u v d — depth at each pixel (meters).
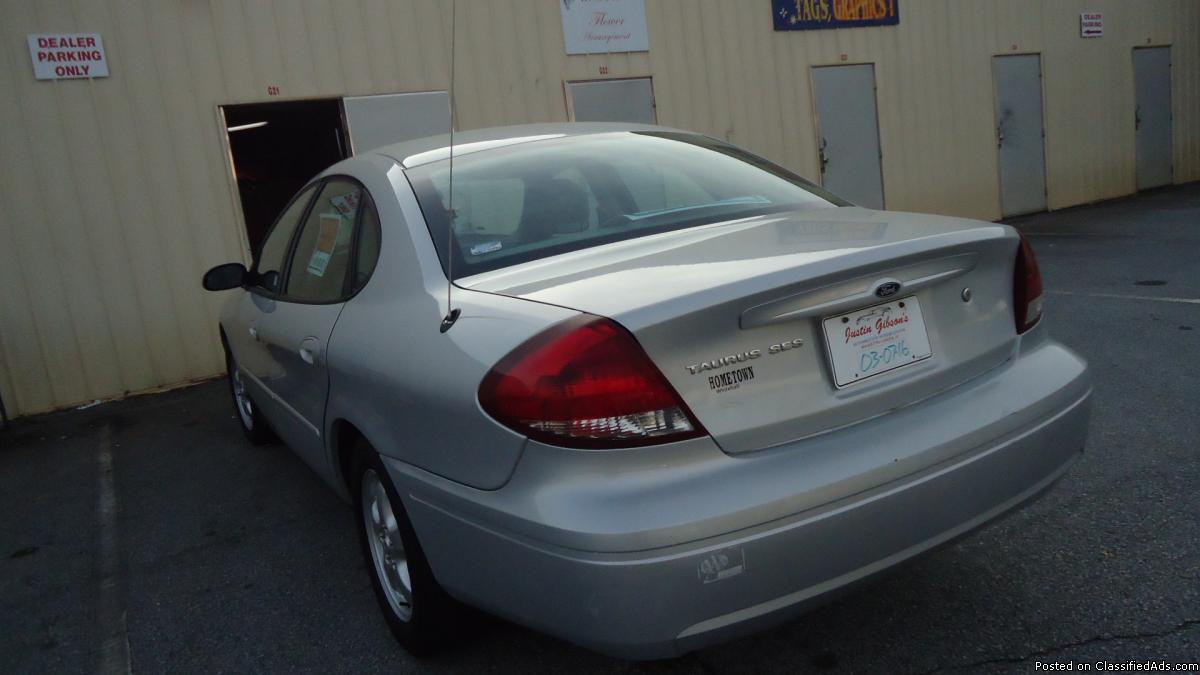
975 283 2.27
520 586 1.93
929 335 2.16
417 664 2.60
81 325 6.55
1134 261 8.38
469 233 2.49
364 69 7.59
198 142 6.91
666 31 9.34
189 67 6.84
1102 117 14.16
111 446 5.39
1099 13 13.82
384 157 3.03
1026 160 13.12
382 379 2.33
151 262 6.78
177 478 4.61
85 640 2.97
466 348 2.04
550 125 3.26
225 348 5.00
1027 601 2.59
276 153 8.94
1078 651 2.33
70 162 6.45
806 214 2.62
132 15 6.61
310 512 3.93
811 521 1.84
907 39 11.48
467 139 3.07
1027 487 2.21
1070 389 2.32
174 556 3.60
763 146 10.23
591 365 1.80
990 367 2.28
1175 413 3.99
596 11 8.83
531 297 2.04
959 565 2.83
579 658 2.54
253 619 3.00
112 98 6.57
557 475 1.82
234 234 7.09
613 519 1.75
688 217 2.59
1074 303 6.64
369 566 2.76
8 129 6.24
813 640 2.51
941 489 2.01
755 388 1.90
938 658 2.36
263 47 7.13
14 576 3.55
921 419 2.06
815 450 1.92
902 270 2.07
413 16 7.79
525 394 1.83
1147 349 5.12
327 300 2.97
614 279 2.03
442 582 2.25
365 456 2.58
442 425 2.07
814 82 10.62
